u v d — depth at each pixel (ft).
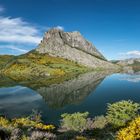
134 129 41.86
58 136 63.26
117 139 43.65
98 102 244.22
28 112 202.18
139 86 368.27
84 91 335.47
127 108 121.80
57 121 168.04
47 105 235.40
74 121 118.21
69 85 414.82
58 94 313.94
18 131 45.70
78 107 221.46
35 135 46.62
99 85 400.47
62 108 219.41
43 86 406.00
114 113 122.42
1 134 41.34
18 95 304.30
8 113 198.39
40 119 170.30
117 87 363.35
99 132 83.61
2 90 357.00
